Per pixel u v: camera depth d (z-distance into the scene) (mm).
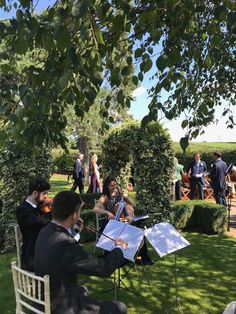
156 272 5770
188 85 3141
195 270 5863
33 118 2217
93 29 1986
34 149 2414
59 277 2625
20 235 4289
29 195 4367
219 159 10125
